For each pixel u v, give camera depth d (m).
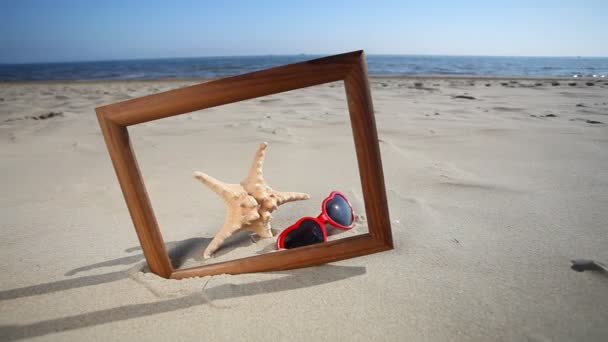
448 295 0.50
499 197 0.85
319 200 0.87
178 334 0.45
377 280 0.54
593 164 1.08
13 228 0.78
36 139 1.64
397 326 0.45
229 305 0.50
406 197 0.87
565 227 0.69
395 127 1.65
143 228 0.52
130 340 0.45
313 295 0.51
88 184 1.07
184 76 8.46
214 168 1.19
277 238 0.65
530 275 0.54
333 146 1.39
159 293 0.52
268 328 0.46
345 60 0.45
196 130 1.75
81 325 0.47
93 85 4.87
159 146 1.47
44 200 0.94
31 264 0.63
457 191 0.90
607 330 0.43
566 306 0.47
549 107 2.17
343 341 0.43
